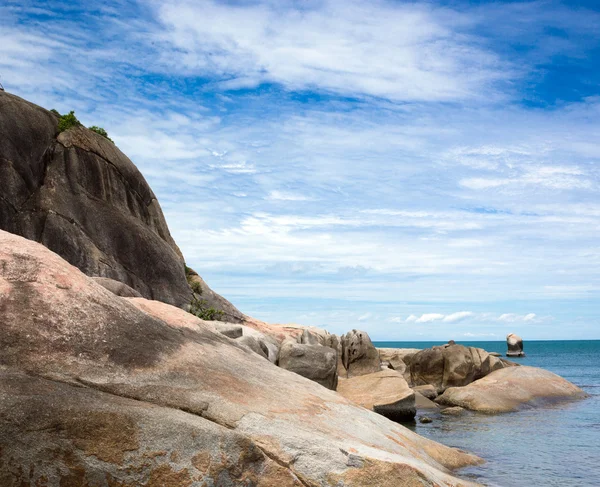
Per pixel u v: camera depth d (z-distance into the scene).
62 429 7.05
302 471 7.95
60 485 6.92
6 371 7.47
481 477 13.10
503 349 156.62
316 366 22.47
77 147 28.11
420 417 24.86
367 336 32.59
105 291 9.63
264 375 10.50
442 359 32.97
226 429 7.71
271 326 32.81
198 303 30.33
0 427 6.86
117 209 28.73
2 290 8.40
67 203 26.41
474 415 25.44
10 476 6.81
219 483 7.39
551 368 65.44
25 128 26.55
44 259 9.23
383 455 8.79
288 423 8.79
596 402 29.31
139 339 9.06
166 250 29.91
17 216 24.88
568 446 18.19
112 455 7.12
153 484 7.17
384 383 26.25
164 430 7.38
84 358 8.18
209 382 8.95
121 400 7.70
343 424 10.07
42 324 8.24
